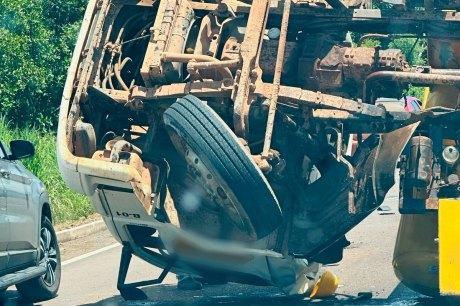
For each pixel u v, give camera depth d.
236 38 12.70
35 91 29.94
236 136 11.68
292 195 12.53
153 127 12.52
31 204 13.90
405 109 12.68
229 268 13.10
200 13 13.30
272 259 12.90
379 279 15.34
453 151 11.88
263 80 12.71
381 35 13.38
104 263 19.12
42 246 14.60
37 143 27.50
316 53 12.48
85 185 11.91
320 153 12.50
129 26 13.51
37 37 30.14
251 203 11.22
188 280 15.32
